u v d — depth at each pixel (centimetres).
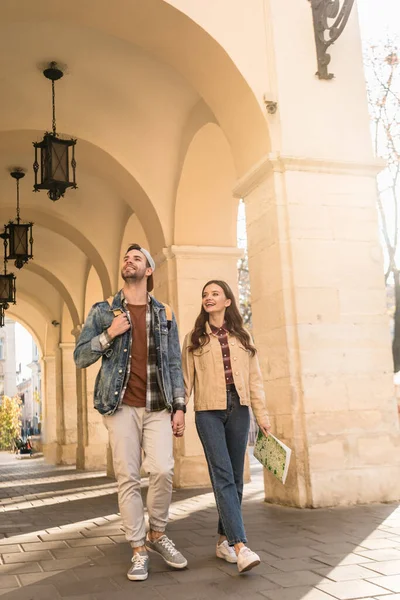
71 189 1259
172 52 721
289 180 652
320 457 604
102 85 916
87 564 395
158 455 369
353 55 709
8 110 938
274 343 648
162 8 658
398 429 636
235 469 390
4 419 3878
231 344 395
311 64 688
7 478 1379
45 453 2222
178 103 927
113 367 369
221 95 716
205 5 669
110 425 371
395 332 1275
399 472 627
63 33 810
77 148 1000
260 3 693
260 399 402
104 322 379
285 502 619
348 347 638
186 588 328
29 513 687
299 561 375
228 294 404
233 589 321
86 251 1363
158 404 371
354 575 338
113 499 798
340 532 462
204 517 584
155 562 390
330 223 658
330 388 623
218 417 386
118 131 971
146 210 1009
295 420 611
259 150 683
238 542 351
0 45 824
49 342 2330
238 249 986
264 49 685
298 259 639
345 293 649
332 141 678
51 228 1377
